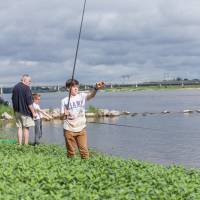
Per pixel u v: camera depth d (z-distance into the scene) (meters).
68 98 16.89
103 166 14.50
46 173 12.17
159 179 12.06
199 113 71.69
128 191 10.55
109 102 136.75
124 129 45.06
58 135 38.53
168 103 117.50
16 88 22.36
